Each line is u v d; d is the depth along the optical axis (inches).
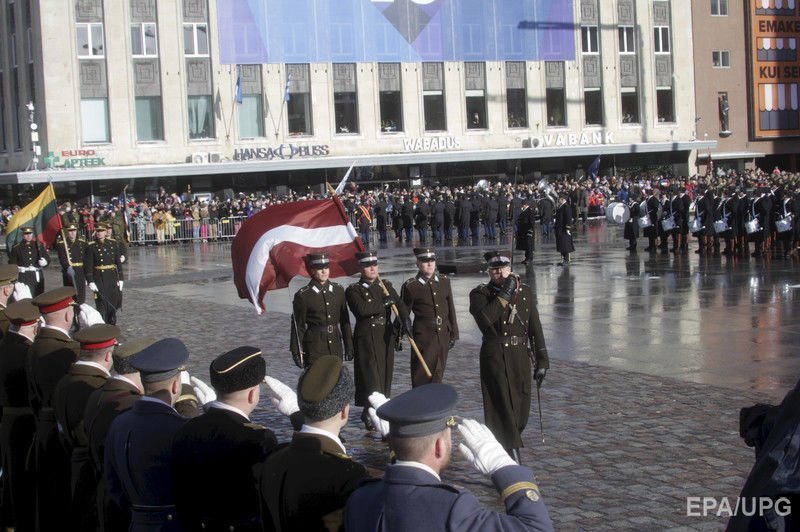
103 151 2210.9
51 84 2169.0
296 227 486.6
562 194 2143.2
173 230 2069.4
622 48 2657.5
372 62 2427.4
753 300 864.3
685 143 2677.2
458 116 2511.1
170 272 1424.7
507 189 2192.4
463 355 675.4
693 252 1380.4
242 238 484.7
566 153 2556.6
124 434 248.8
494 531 163.6
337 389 198.1
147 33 2252.7
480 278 1157.1
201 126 2310.5
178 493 230.8
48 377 327.3
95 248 881.5
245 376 230.7
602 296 941.8
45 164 2174.0
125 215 1339.8
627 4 2652.6
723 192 1494.8
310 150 2378.2
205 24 2294.5
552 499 367.2
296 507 189.6
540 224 2036.2
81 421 296.4
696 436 443.8
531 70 2566.4
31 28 2226.9
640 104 2682.1
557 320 808.9
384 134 2444.6
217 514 227.0
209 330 833.5
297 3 2347.4
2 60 2330.2
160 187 2287.2
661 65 2701.8
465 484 392.5
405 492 166.7
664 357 634.8
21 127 2290.8
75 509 299.0
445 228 1953.7
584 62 2620.6
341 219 496.1
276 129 2353.6
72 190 2228.1
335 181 2440.9
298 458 193.9
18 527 359.3
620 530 332.5
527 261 1288.1
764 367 589.6
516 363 417.7
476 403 528.7
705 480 380.8
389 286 493.4
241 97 2257.6
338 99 2416.3
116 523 266.7
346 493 188.9
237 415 232.5
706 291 940.6
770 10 2837.1
